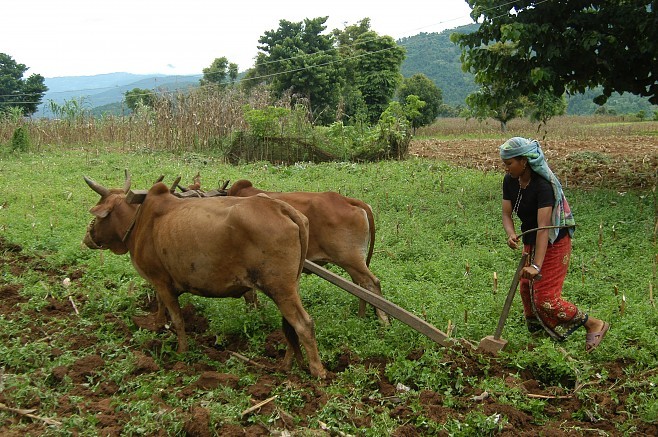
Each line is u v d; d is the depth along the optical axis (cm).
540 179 582
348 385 540
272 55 3894
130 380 544
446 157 2155
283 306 550
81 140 2498
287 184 1466
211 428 455
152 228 606
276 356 623
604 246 948
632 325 634
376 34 3753
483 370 552
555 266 586
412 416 487
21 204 1213
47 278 819
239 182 731
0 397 496
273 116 2012
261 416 479
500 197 1295
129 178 632
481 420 462
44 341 631
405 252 955
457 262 891
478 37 1388
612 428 480
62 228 1056
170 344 641
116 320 686
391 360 594
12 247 947
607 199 1240
